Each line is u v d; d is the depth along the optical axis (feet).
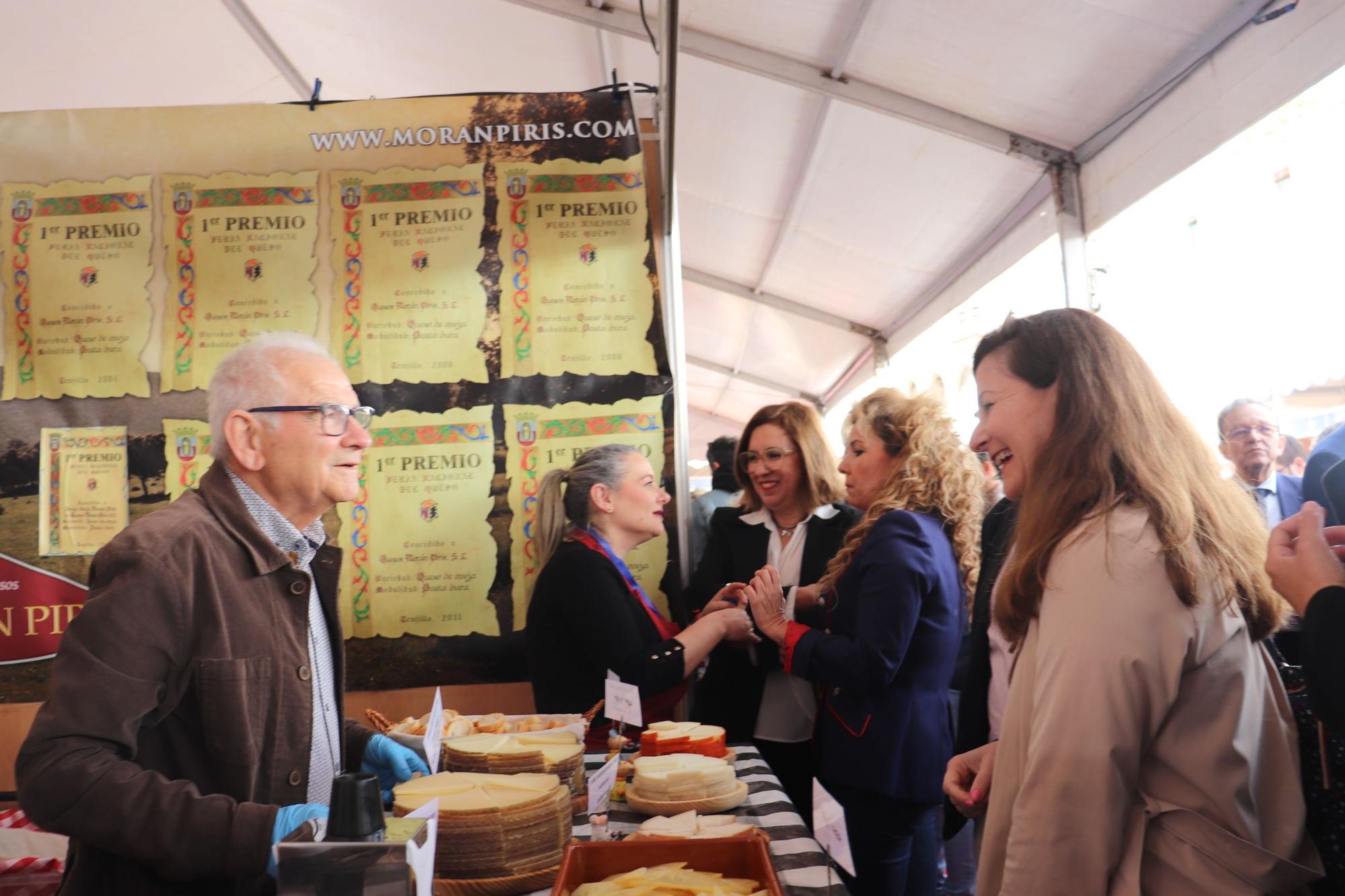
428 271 8.13
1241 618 3.32
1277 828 3.29
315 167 8.16
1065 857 3.06
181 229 8.06
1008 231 16.69
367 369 8.05
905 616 5.93
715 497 12.15
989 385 3.94
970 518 6.65
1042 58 12.16
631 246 8.23
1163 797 3.19
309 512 4.42
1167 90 11.62
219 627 3.87
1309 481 7.20
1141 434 3.46
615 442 8.07
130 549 3.77
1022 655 3.61
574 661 6.69
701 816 4.35
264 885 3.67
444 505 7.98
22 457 7.87
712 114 17.24
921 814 6.09
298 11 14.90
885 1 12.30
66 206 8.05
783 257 23.40
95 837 3.39
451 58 16.85
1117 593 3.14
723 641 7.62
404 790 3.98
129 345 7.97
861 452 6.98
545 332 8.14
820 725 6.48
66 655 3.62
